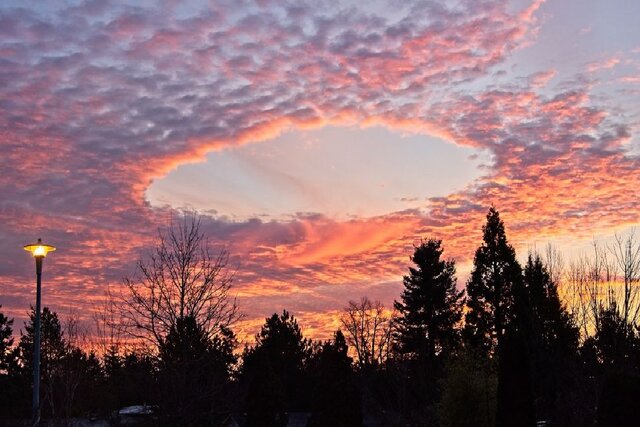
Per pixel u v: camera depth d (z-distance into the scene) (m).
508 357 21.50
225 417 21.75
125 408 26.36
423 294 59.47
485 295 54.44
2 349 59.88
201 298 19.20
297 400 57.94
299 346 63.41
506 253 54.22
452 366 31.77
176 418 17.62
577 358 29.98
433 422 37.50
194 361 18.14
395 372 47.59
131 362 20.56
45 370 26.91
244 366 31.55
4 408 47.97
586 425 26.34
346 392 29.66
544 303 34.44
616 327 27.84
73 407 25.02
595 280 31.47
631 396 15.34
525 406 21.02
